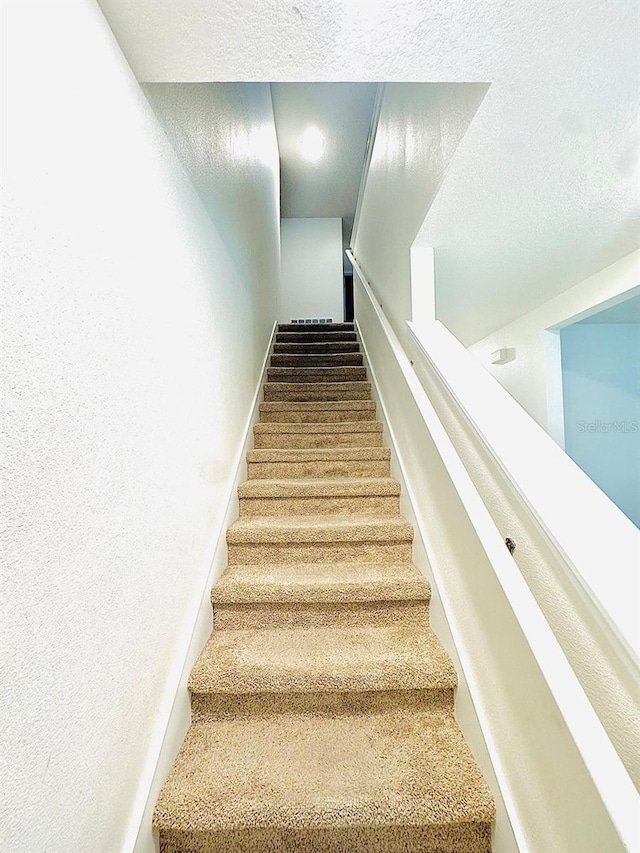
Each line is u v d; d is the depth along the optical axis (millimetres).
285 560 1794
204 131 1604
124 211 927
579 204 1652
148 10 845
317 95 3672
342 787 1021
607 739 697
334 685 1253
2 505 562
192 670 1271
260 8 845
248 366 2549
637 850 580
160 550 1091
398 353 2189
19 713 584
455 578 1312
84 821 729
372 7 853
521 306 3137
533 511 827
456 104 1345
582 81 1081
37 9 653
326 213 5699
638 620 628
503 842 936
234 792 1011
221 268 1850
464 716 1184
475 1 851
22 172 611
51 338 668
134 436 952
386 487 2084
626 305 3070
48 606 649
